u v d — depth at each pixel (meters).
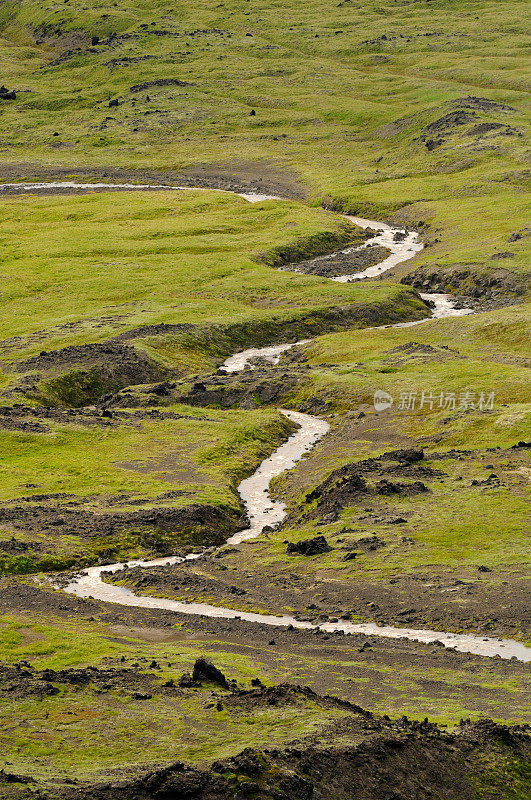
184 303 136.50
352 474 70.50
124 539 63.06
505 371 96.19
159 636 45.03
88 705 31.39
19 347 115.62
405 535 57.41
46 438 84.81
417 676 37.78
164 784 23.45
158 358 112.31
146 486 73.56
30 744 27.56
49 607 50.59
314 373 104.00
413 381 96.81
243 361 117.12
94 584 56.06
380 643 42.94
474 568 50.84
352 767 26.11
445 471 70.69
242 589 52.94
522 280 132.62
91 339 118.00
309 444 87.50
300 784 24.20
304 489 73.06
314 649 42.38
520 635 42.38
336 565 54.41
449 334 117.25
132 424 90.62
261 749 26.25
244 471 80.00
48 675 34.59
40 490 72.19
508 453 72.38
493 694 35.50
